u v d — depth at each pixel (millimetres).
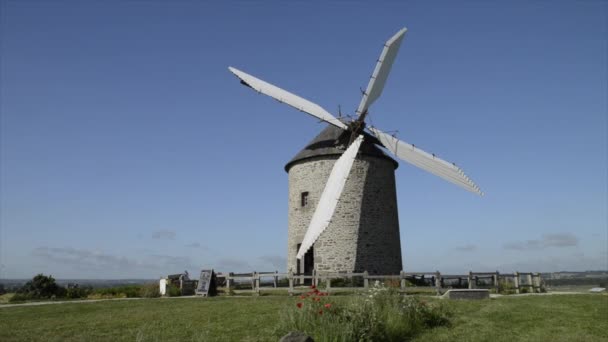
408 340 10289
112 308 15781
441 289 18641
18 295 22547
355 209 24109
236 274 20844
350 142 24719
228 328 11258
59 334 10898
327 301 11234
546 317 12859
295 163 26078
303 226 24766
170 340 10055
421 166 24125
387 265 24438
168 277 23656
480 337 10570
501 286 20328
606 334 10961
